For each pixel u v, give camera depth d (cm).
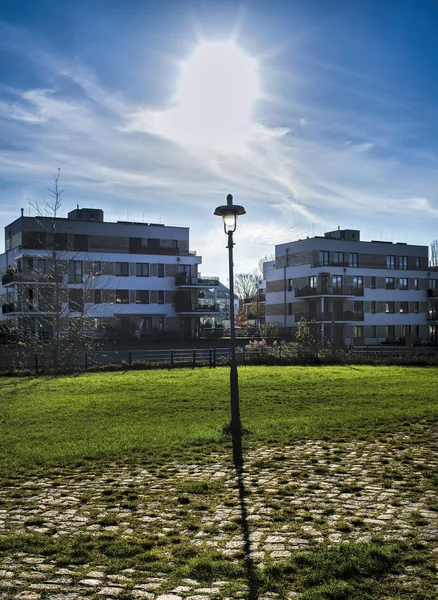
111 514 674
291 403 1567
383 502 691
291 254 6494
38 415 1426
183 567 520
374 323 6431
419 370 2689
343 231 6744
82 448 1023
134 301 5678
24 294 4216
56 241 5397
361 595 456
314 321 5678
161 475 845
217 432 1143
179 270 5944
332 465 882
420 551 537
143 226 5856
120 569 522
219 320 11269
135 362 2955
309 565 515
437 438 1066
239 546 568
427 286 6850
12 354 3148
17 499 742
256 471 860
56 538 600
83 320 3247
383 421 1249
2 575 512
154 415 1404
